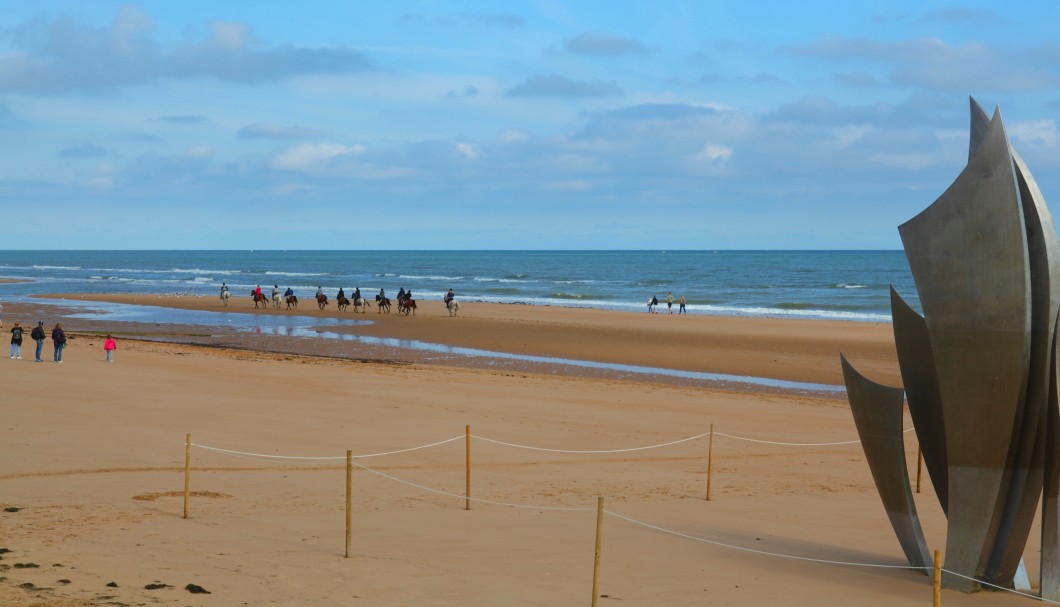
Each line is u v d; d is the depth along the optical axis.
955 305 9.83
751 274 139.50
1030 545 13.01
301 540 11.30
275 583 9.39
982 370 9.70
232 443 17.83
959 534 10.00
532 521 12.81
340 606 8.70
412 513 13.05
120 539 10.95
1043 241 9.57
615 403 24.48
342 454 17.33
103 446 16.97
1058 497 9.80
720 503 14.48
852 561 11.28
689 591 9.67
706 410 23.86
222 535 11.38
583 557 10.92
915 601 9.56
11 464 15.25
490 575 9.98
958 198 9.78
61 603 8.37
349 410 22.00
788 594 9.70
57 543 10.62
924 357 10.71
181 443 17.59
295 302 64.19
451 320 54.69
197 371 28.11
